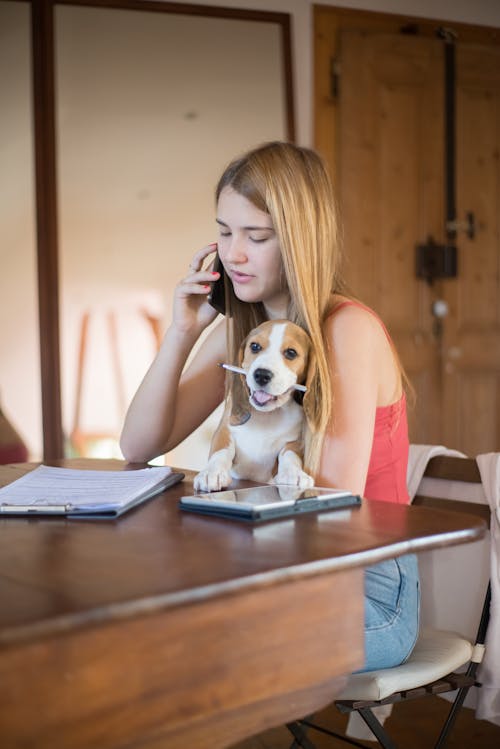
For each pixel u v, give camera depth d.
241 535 0.97
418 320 4.18
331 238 1.34
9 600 0.73
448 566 1.64
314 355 1.25
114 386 3.69
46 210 3.64
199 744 0.84
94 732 0.72
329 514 1.08
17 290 3.61
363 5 4.12
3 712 0.67
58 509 1.14
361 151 4.08
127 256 3.72
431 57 4.19
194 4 3.83
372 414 1.30
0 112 3.63
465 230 4.26
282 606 0.85
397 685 1.28
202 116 3.83
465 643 1.44
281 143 1.36
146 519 1.09
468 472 1.59
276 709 0.89
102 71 3.73
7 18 3.65
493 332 4.32
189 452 3.56
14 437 3.57
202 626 0.79
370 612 1.29
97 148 3.71
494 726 2.01
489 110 4.30
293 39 4.00
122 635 0.74
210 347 1.67
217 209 1.37
